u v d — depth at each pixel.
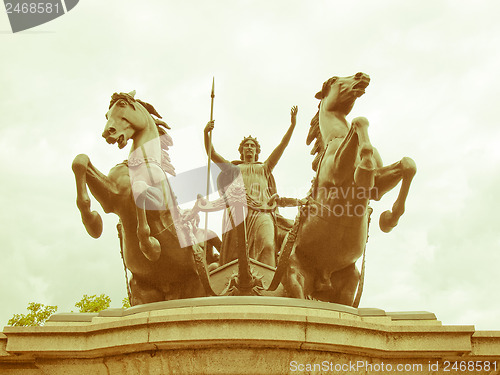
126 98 12.23
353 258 11.96
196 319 9.12
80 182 11.05
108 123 11.91
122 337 9.42
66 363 9.88
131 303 12.26
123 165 11.82
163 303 10.34
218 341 9.08
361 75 12.64
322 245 11.80
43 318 24.78
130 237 11.63
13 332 9.80
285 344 9.16
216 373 9.13
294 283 11.62
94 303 25.00
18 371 10.15
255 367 9.15
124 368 9.62
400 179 11.67
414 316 10.70
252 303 10.06
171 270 11.93
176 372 9.29
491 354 9.73
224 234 13.36
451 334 9.62
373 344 9.50
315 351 9.32
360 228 11.66
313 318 9.20
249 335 9.03
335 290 12.20
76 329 9.77
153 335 9.23
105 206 11.56
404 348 9.57
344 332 9.34
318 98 13.66
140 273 11.99
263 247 12.89
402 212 11.67
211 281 12.23
